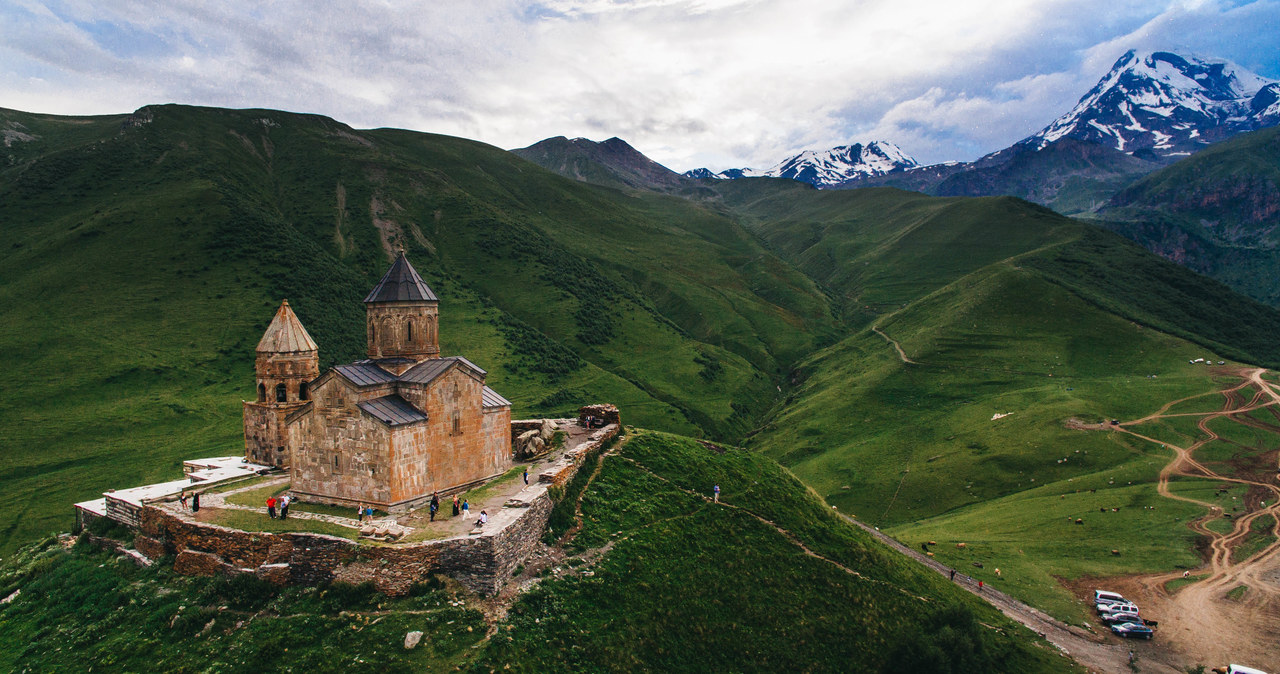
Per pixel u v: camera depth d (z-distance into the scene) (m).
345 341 117.69
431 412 38.31
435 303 44.09
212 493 39.81
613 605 33.47
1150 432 87.69
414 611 28.92
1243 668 40.19
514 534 33.47
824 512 51.44
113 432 86.44
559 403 117.12
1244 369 111.06
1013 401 106.25
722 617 35.84
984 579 54.75
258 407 47.44
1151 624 47.59
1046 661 41.88
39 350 101.12
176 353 105.81
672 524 42.12
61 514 69.12
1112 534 63.69
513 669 27.11
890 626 39.78
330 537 31.08
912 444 101.50
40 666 28.42
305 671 26.14
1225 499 68.88
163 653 27.83
